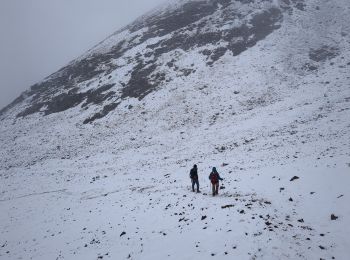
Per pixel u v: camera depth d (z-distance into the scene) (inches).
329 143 1098.7
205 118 1793.8
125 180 1259.8
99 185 1262.3
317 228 557.0
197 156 1369.3
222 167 1125.7
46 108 2605.8
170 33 2888.8
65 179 1434.5
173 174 1192.8
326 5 2972.4
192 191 896.3
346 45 2343.8
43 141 2039.9
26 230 928.3
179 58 2471.7
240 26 2628.0
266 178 855.7
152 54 2659.9
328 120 1366.9
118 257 578.2
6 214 1115.9
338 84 1828.2
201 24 2819.9
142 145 1678.2
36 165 1717.5
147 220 732.7
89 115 2198.6
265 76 2043.6
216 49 2438.5
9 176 1619.1
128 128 1899.6
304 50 2330.2
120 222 780.6
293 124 1421.0
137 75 2434.8
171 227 642.8
